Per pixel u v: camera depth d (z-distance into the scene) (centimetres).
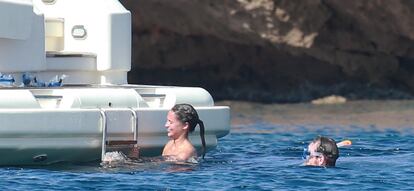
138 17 6812
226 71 7081
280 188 2742
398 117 5534
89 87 3359
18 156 2994
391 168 3127
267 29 6325
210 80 7112
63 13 3725
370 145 3931
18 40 3419
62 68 3638
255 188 2734
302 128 4931
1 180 2798
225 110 3350
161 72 7175
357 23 6425
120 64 3712
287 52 6694
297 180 2869
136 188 2703
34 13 3478
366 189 2745
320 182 2845
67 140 3031
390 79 6775
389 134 4534
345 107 6200
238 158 3425
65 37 3725
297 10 6234
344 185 2798
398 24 6234
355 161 3294
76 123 3027
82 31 3700
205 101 3353
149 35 6969
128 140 3122
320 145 3162
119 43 3706
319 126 5044
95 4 3712
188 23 6675
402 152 3641
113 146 3095
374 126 5019
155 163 3122
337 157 3180
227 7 6256
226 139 4269
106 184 2755
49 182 2777
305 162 3203
